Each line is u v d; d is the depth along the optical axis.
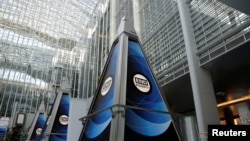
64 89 11.47
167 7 16.16
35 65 35.34
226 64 11.35
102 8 41.84
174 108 20.89
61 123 10.33
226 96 16.95
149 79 4.19
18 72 33.56
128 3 25.88
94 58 38.78
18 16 36.34
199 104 10.76
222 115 23.08
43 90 34.09
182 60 13.15
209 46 11.27
